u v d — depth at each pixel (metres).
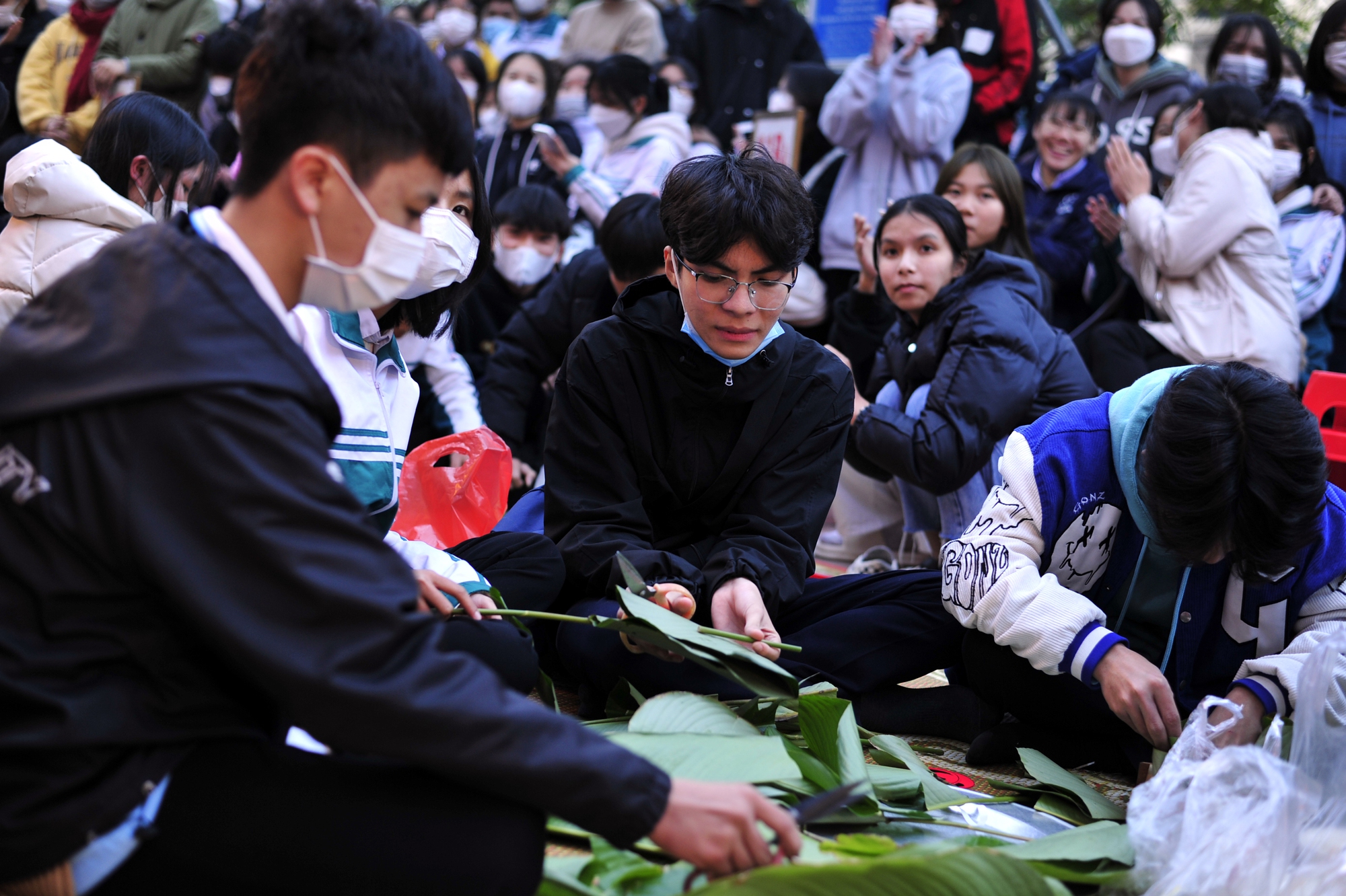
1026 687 2.08
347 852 1.18
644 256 3.19
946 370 3.18
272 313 1.17
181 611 1.10
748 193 1.99
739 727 1.74
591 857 1.48
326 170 1.17
